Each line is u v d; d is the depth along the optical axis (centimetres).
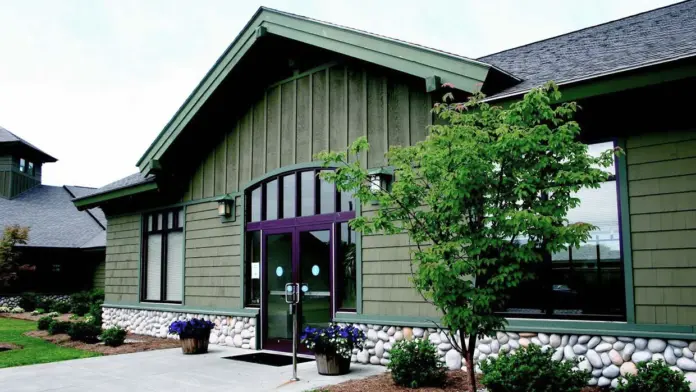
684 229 541
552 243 413
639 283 560
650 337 547
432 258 434
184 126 1012
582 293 601
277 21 855
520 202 456
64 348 991
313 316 845
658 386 474
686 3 889
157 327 1153
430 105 726
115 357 872
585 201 609
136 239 1246
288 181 916
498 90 649
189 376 708
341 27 770
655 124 568
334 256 819
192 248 1085
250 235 980
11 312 1955
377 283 759
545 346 609
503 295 451
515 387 507
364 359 763
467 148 427
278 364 781
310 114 883
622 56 618
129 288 1248
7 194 2527
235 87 986
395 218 497
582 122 615
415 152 498
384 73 785
